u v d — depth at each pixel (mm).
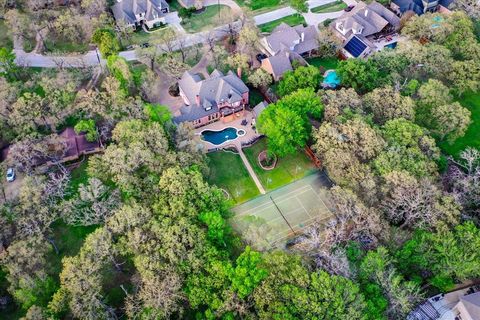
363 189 104750
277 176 122250
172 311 83625
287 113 116875
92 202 102625
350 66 136750
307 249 96000
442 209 97688
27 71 147000
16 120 119500
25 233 95188
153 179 104000
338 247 94000
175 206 96562
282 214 113062
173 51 157375
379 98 124812
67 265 87062
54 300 83562
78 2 175250
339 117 117750
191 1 181625
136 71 145750
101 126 125125
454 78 138000
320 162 119812
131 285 95875
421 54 139375
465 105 142500
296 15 181375
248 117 138875
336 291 81750
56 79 131375
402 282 94312
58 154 120250
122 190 103438
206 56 160000
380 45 166375
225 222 100500
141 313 83562
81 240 105375
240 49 154375
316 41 161250
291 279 84062
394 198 102188
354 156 109500
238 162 125812
